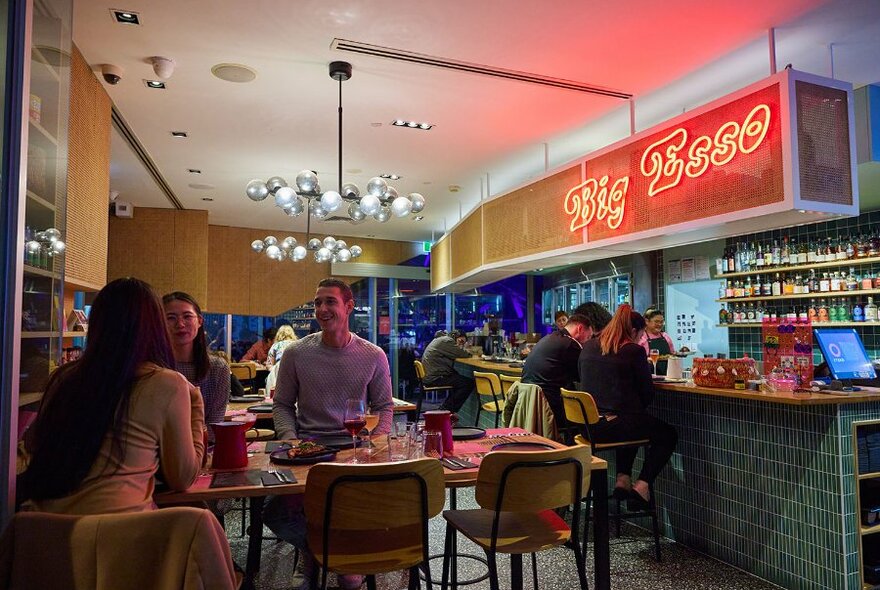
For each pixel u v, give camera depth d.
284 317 10.24
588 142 5.68
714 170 3.93
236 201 7.87
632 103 4.64
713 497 3.54
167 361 1.81
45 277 2.21
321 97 4.56
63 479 1.53
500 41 3.72
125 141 5.48
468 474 2.11
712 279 6.91
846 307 5.41
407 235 10.66
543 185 5.68
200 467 1.92
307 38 3.66
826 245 5.61
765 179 3.58
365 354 2.89
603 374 3.75
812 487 2.96
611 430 3.55
